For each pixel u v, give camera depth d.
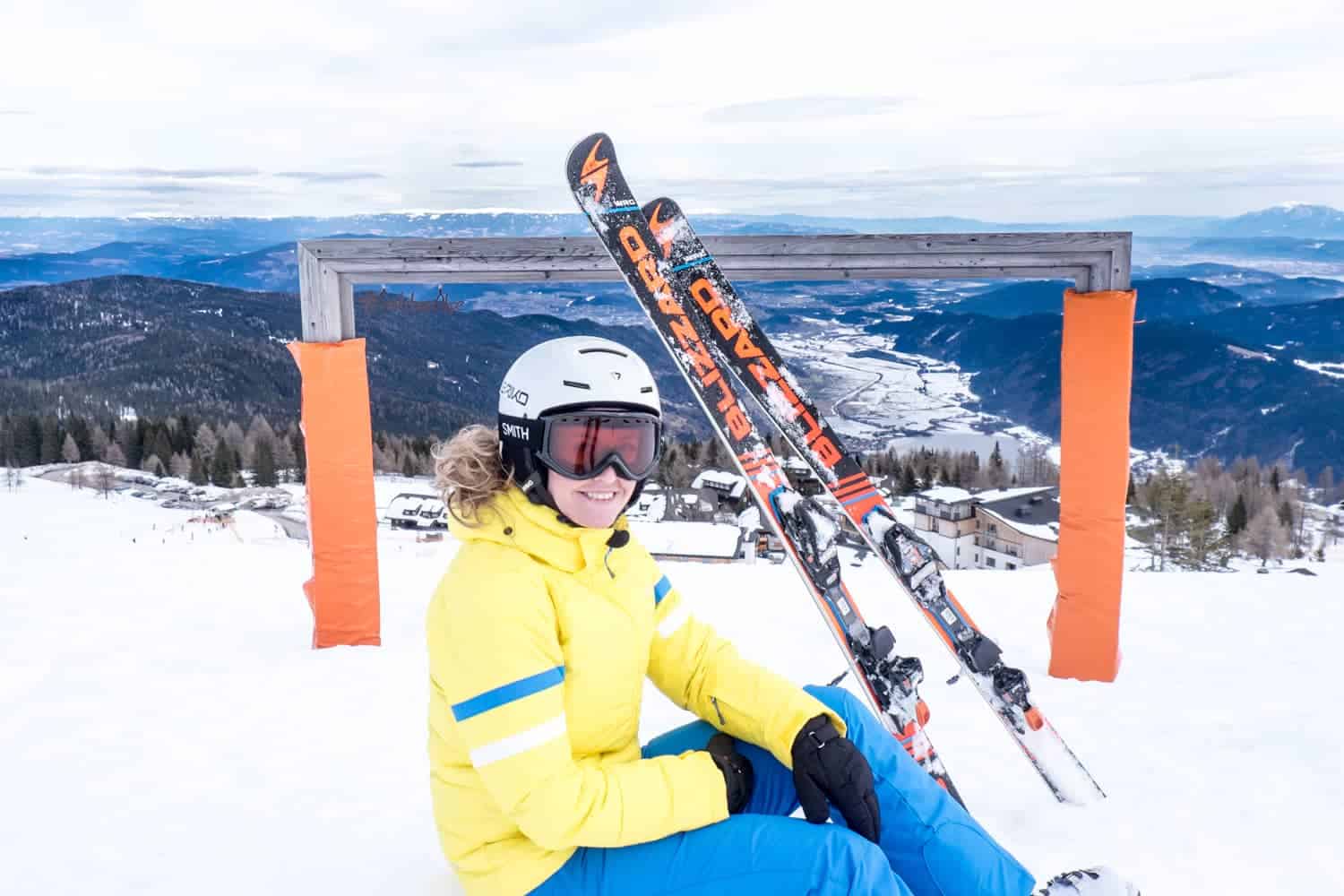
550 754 1.05
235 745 2.61
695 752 1.16
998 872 1.21
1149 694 3.10
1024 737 2.14
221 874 1.85
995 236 3.12
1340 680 3.21
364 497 3.61
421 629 4.01
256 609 4.51
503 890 1.14
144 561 5.78
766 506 1.96
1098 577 3.21
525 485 1.13
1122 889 1.18
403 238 3.36
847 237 3.17
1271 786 2.26
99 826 2.10
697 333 2.24
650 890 1.10
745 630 4.07
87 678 3.35
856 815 1.18
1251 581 4.98
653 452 1.19
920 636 4.00
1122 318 3.03
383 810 2.12
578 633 1.13
